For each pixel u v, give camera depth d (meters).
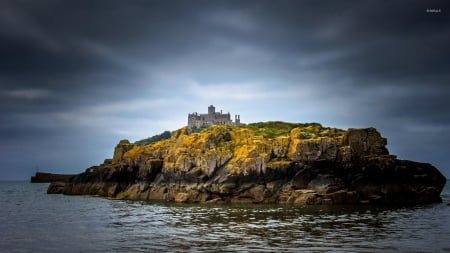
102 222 65.25
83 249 43.09
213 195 104.38
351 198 93.75
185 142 120.12
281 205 92.31
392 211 77.94
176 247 43.53
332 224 59.78
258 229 55.38
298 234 50.91
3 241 47.88
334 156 99.06
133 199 119.31
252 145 106.00
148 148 132.88
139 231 55.06
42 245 45.38
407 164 101.75
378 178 97.44
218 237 49.28
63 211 84.25
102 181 137.75
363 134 105.38
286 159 102.06
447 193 160.88
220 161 107.19
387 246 42.97
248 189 100.25
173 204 99.44
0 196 143.00
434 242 45.09
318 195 94.00
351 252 40.16
